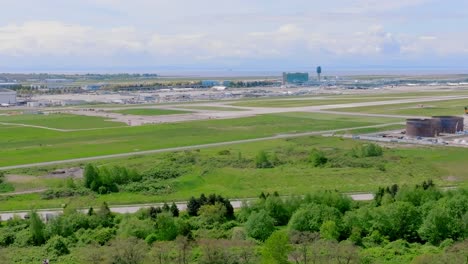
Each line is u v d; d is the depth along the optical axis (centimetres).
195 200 12462
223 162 18338
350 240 10069
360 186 15162
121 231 10762
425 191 12100
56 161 19338
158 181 16238
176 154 19912
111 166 17625
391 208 10650
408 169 17212
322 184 15588
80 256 9631
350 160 18325
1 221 12362
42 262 9575
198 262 8962
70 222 11406
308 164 18062
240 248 9444
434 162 18188
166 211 11825
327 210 10806
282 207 11725
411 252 9575
